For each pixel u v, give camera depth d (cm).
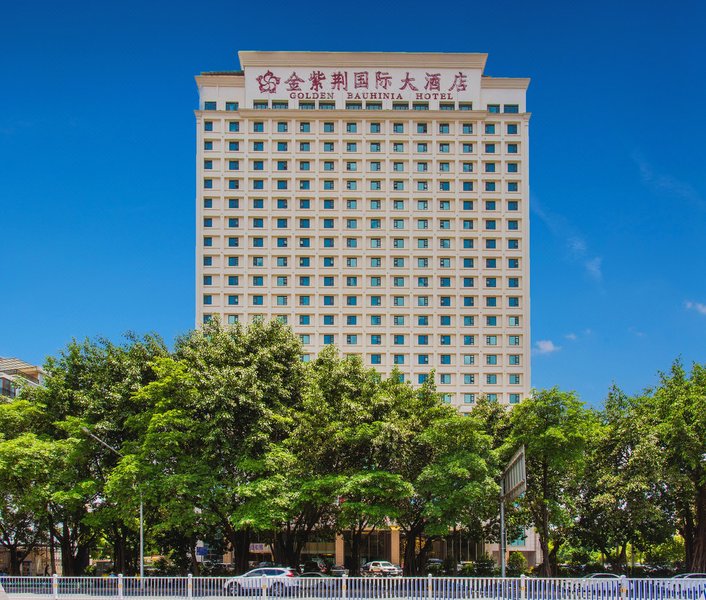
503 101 11506
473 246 11112
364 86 11412
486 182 11256
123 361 5391
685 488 5075
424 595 3438
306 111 11244
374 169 11250
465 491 4572
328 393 5103
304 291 10906
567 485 5522
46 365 5578
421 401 5369
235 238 11019
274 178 11150
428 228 11125
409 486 4622
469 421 4784
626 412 5812
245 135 11219
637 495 5162
